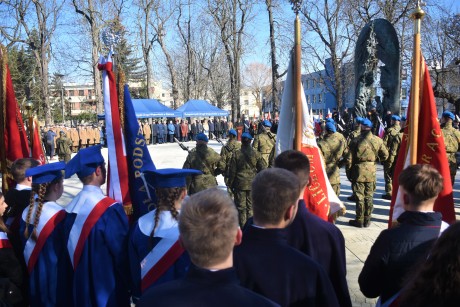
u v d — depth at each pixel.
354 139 7.30
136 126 3.76
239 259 2.07
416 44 3.84
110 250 2.97
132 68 53.44
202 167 7.12
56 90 59.62
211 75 44.88
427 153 3.91
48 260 3.11
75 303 2.96
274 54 26.66
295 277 2.03
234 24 32.34
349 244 6.42
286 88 4.16
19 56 41.41
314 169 4.04
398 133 9.04
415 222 2.44
